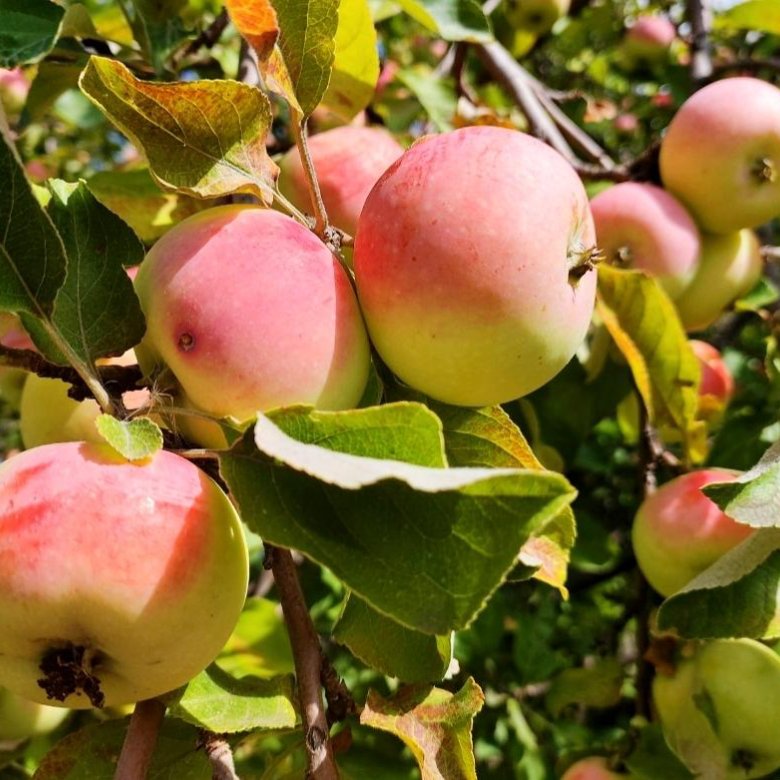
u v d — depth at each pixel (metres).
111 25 0.50
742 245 0.49
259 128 0.26
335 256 0.26
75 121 0.58
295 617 0.27
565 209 0.25
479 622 0.56
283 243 0.24
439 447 0.19
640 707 0.46
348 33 0.37
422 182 0.24
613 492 0.72
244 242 0.24
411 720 0.26
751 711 0.39
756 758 0.40
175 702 0.26
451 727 0.25
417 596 0.19
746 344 0.72
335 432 0.20
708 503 0.40
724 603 0.34
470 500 0.19
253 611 0.41
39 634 0.21
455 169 0.24
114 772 0.28
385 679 0.55
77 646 0.21
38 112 0.41
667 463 0.48
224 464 0.21
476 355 0.24
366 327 0.26
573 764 0.45
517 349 0.25
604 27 0.92
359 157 0.37
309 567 0.55
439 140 0.26
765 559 0.34
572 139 0.58
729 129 0.44
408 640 0.26
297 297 0.23
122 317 0.24
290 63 0.26
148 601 0.21
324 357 0.23
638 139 0.92
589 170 0.49
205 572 0.21
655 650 0.42
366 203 0.26
